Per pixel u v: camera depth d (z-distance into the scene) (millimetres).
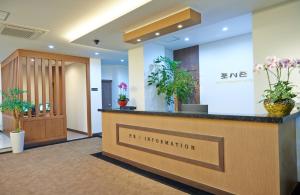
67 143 5777
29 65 5773
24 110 5219
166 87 5309
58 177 3336
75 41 4609
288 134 2498
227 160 2547
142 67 5242
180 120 3035
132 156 3826
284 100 2268
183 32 4688
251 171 2357
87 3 3004
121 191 2822
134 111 3721
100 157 4355
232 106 5289
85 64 7027
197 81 5961
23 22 3631
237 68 5168
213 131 2670
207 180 2744
